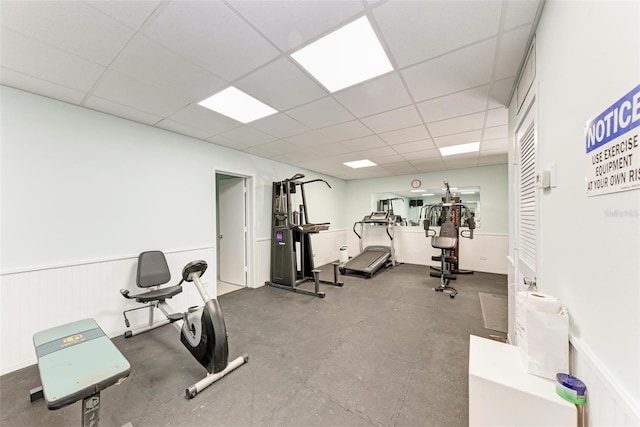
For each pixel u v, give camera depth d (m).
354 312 3.36
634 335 0.68
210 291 3.69
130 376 2.04
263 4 1.30
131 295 2.83
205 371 2.11
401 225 6.89
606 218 0.80
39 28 1.44
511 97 2.34
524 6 1.33
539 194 1.49
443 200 5.80
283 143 3.82
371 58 1.77
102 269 2.63
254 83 2.08
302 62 1.81
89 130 2.55
